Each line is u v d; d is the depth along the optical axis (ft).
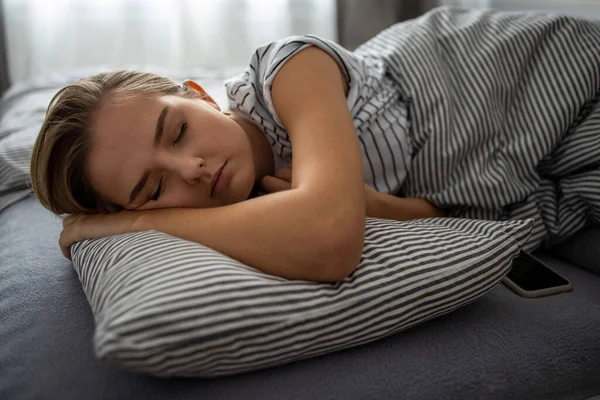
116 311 1.57
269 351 1.69
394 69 3.00
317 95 2.21
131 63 7.08
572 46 2.98
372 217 2.44
